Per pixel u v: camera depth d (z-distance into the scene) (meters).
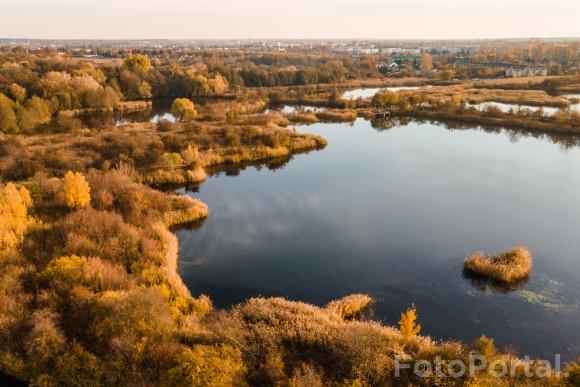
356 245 41.94
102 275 28.81
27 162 53.22
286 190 57.06
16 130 79.12
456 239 43.19
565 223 46.78
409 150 76.62
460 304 32.41
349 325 26.23
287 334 24.72
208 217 47.78
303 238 43.28
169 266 34.00
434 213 49.59
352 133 90.00
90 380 21.09
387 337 24.95
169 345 22.44
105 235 36.16
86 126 86.44
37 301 26.28
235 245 41.47
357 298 31.94
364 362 21.83
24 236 34.78
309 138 79.56
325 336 24.44
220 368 20.19
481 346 22.91
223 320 26.14
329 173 64.19
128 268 32.72
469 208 50.97
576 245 41.78
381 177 62.38
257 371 21.77
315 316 27.41
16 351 23.02
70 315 25.48
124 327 23.19
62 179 47.53
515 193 55.72
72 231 35.28
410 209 50.78
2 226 33.56
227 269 37.16
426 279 36.00
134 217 41.06
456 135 87.38
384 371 21.59
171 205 47.22
